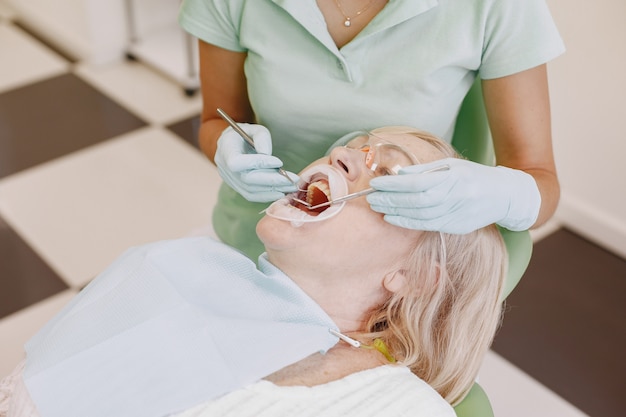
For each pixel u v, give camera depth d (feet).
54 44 11.70
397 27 4.24
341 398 3.50
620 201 8.17
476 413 4.06
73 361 3.64
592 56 7.78
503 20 4.10
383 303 4.09
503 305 5.08
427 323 4.01
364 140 4.20
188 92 10.46
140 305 3.81
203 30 4.76
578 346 7.23
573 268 8.13
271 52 4.47
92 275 7.78
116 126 9.94
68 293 7.56
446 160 3.77
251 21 4.51
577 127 8.20
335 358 3.79
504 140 4.41
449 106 4.44
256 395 3.48
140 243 8.18
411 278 3.99
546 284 7.90
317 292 3.99
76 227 8.36
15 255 7.98
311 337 3.73
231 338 3.68
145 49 11.18
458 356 4.05
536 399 6.72
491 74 4.25
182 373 3.55
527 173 4.16
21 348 6.98
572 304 7.68
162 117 10.15
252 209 4.95
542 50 4.13
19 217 8.46
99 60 11.12
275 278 3.91
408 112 4.36
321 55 4.39
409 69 4.27
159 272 3.98
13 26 12.16
